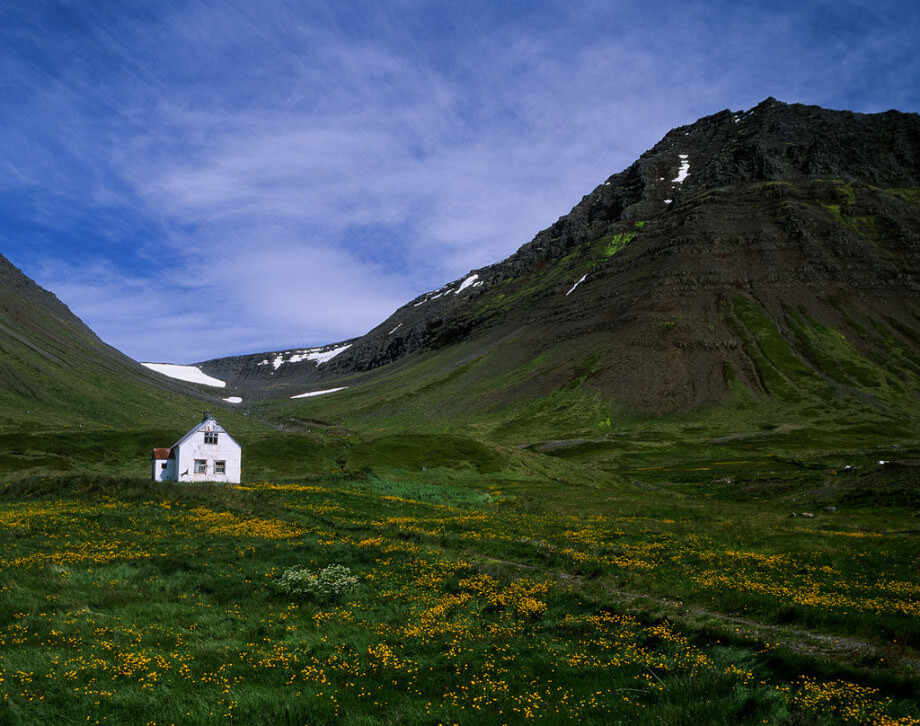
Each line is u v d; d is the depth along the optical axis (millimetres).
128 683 14289
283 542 32812
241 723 12453
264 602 22031
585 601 21188
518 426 198875
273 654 16406
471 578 24859
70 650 16375
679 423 187750
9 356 161625
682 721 11727
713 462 134125
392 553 29766
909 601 21125
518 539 36375
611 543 35312
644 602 21047
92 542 32000
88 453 85000
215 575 25188
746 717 11781
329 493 56281
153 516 40812
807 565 27797
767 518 50812
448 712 12664
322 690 14039
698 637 17203
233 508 45594
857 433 163250
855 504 60250
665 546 33688
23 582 23156
